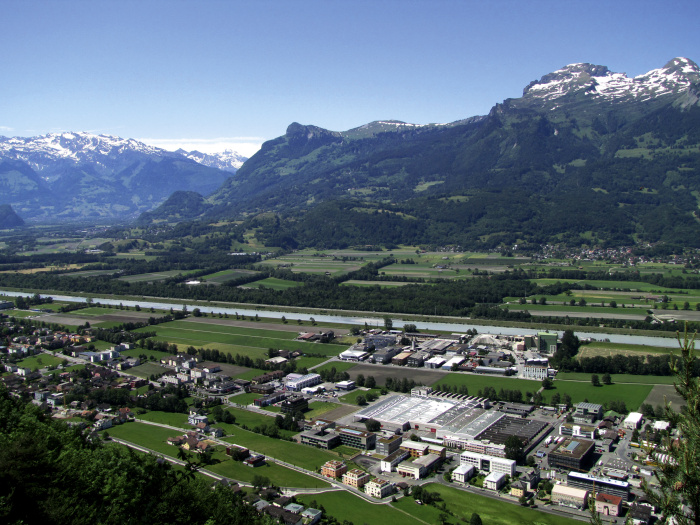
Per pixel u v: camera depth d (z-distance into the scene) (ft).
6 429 602.03
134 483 516.32
